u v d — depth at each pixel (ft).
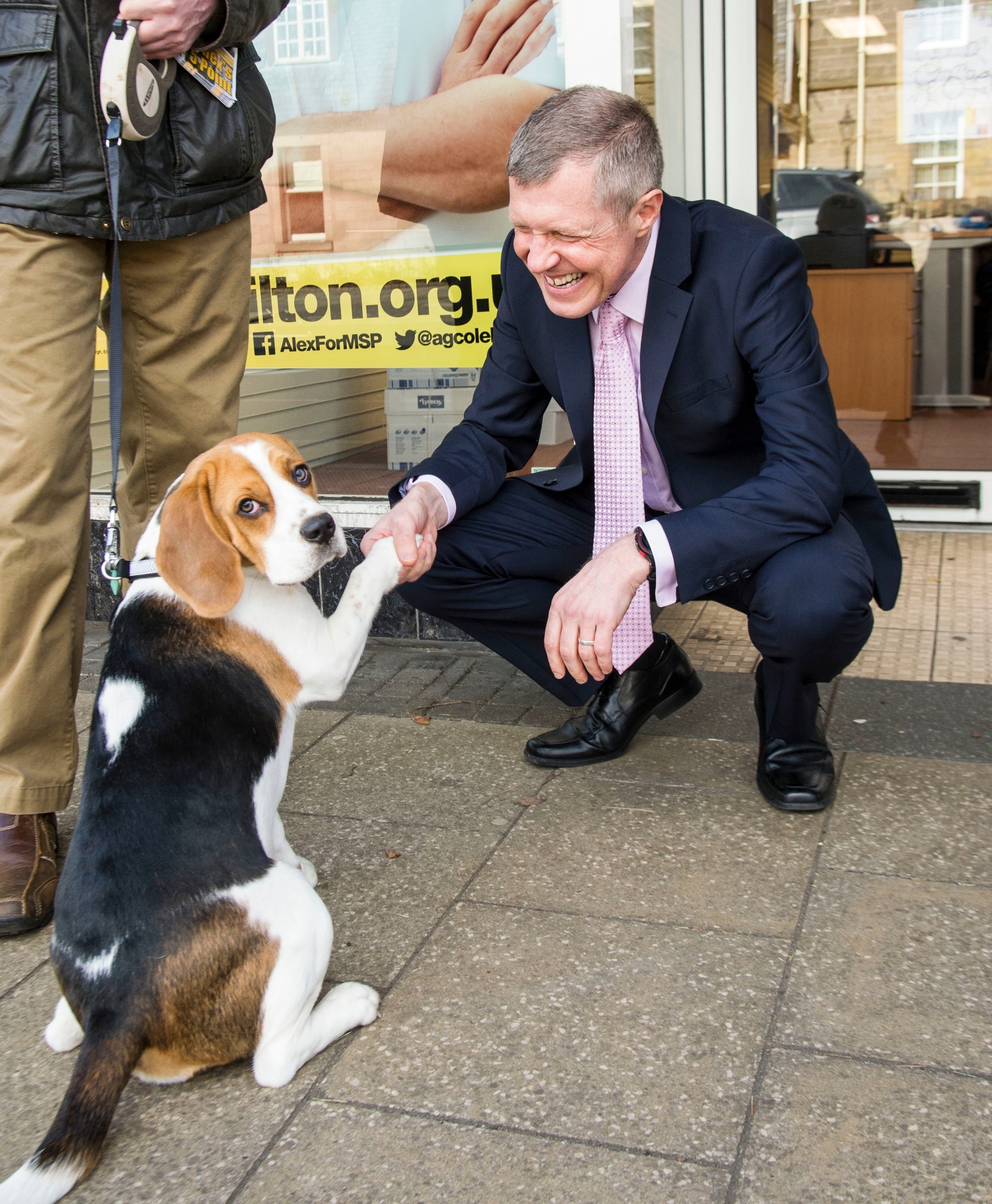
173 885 5.62
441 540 9.11
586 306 7.68
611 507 8.86
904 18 17.75
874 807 8.52
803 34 17.98
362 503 13.32
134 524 9.14
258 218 13.35
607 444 8.65
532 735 10.27
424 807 8.95
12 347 7.47
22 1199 4.83
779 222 19.08
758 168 16.19
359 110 12.74
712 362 8.09
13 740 7.71
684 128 15.12
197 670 6.35
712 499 7.98
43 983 7.08
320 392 13.61
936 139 18.34
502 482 9.45
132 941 5.48
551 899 7.54
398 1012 6.48
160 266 8.26
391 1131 5.60
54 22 7.16
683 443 8.59
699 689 10.13
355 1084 5.93
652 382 8.15
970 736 9.67
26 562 7.56
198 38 7.79
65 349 7.59
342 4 12.46
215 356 8.70
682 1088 5.75
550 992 6.57
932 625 12.33
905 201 18.80
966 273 18.90
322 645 6.90
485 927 7.25
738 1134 5.42
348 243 13.14
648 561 7.51
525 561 9.21
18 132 7.20
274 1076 5.90
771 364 7.82
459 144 12.46
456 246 12.81
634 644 8.93
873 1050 5.94
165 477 8.99
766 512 7.68
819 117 18.60
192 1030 5.56
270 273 13.44
